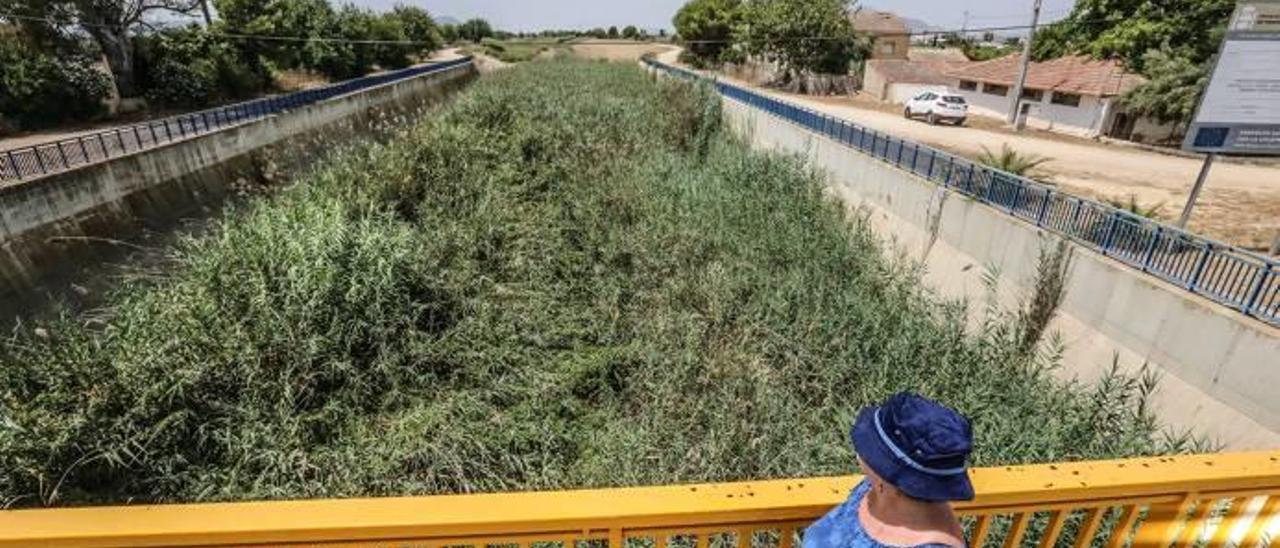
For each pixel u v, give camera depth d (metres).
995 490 1.33
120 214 11.62
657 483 5.38
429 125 14.38
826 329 7.33
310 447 5.55
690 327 7.61
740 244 9.62
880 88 31.97
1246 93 6.61
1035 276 7.78
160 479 5.04
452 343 6.95
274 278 6.59
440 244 8.49
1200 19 17.91
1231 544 1.59
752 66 40.47
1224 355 5.67
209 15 28.56
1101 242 7.13
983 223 8.76
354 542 1.17
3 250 9.09
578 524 1.21
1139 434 5.39
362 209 8.62
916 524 1.08
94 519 1.13
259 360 5.90
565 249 9.68
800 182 12.39
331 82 36.81
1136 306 6.54
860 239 10.38
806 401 6.57
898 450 1.03
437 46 60.06
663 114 18.55
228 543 1.14
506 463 5.65
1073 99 21.48
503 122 15.29
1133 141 19.05
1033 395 6.12
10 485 4.76
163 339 5.79
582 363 7.15
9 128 19.06
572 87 24.36
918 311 8.01
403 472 5.43
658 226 10.15
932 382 6.29
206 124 15.90
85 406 5.16
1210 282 5.96
